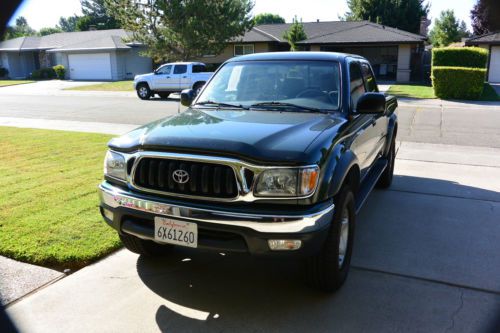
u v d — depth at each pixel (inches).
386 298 138.3
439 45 1894.7
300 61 179.8
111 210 137.9
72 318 127.2
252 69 182.4
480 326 123.5
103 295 139.4
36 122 542.0
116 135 430.0
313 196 120.1
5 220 193.8
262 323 125.8
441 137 429.7
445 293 140.9
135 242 153.9
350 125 153.6
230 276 153.2
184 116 156.7
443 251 172.1
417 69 1275.8
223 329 122.9
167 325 124.6
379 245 177.8
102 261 162.4
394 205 227.5
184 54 1129.4
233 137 126.2
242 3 1119.0
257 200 119.6
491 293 140.9
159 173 127.7
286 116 152.8
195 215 122.0
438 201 233.6
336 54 187.3
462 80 780.6
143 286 145.5
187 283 147.9
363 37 1209.4
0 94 1021.8
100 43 1555.1
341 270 143.8
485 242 180.7
